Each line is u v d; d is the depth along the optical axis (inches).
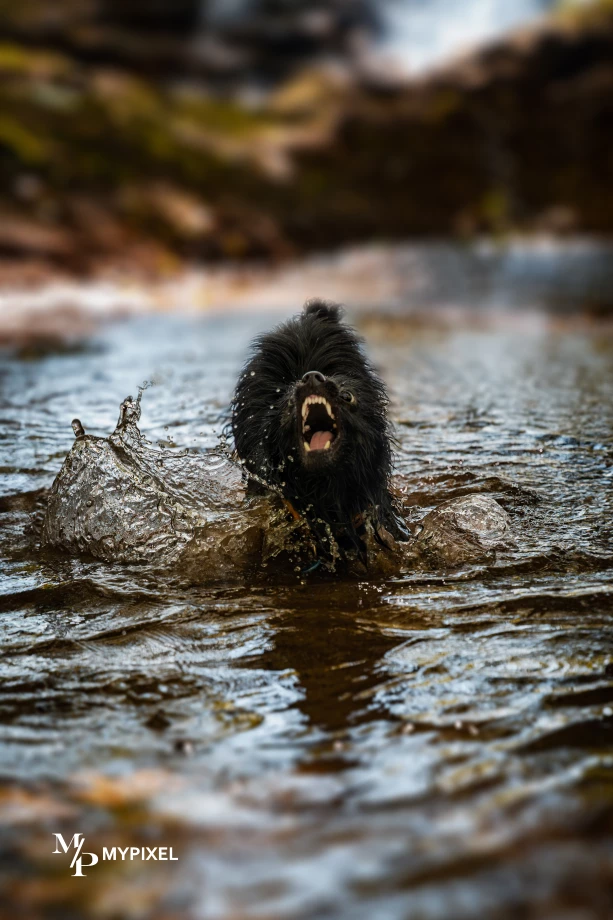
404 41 2117.4
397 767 143.8
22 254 1116.5
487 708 165.0
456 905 110.6
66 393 505.4
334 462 266.2
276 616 219.6
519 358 666.2
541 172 1616.6
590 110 1616.6
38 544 280.1
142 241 1267.2
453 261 1344.7
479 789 136.5
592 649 192.2
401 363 643.5
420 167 1635.1
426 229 1542.8
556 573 243.6
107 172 1357.0
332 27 2004.2
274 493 289.6
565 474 338.6
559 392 506.9
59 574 254.1
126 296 1077.8
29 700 174.7
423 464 355.9
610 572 242.8
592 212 1542.8
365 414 291.7
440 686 175.6
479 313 1032.8
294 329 310.8
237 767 145.5
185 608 227.0
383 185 1624.0
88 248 1194.0
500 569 247.9
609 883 114.1
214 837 125.8
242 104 1836.9
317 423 275.4
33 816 131.6
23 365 617.0
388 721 161.0
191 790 138.6
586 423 421.7
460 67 1749.5
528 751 148.0
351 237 1510.8
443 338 818.8
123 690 178.9
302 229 1478.8
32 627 215.5
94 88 1552.7
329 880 115.9
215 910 110.8
